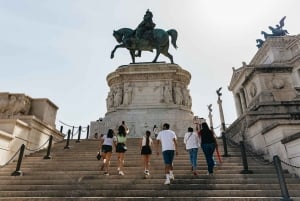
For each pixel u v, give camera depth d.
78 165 9.66
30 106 14.32
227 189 7.04
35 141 12.95
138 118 19.02
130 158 10.31
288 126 9.20
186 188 7.14
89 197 6.60
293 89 15.05
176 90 20.84
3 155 10.41
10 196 6.94
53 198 6.55
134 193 6.84
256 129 11.09
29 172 8.92
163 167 8.98
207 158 8.20
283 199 6.02
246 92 17.62
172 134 7.96
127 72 21.22
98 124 19.56
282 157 8.97
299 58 40.25
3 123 11.40
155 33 22.95
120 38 24.28
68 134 13.46
